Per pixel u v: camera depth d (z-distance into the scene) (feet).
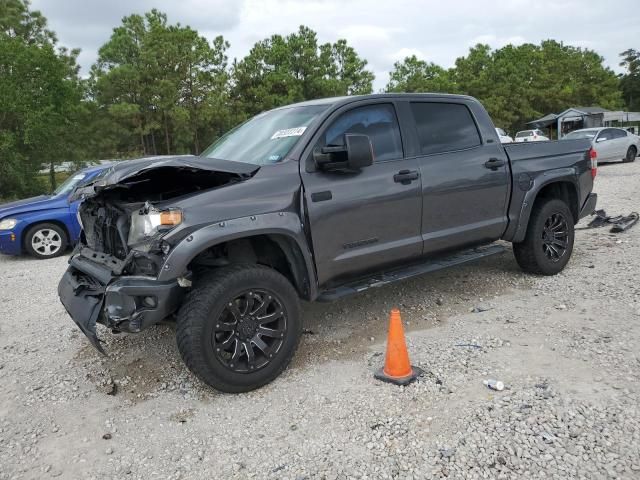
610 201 35.78
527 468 8.68
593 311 15.15
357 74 116.26
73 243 31.14
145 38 100.78
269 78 108.88
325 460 9.35
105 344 15.51
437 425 10.07
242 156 14.10
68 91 76.07
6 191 75.25
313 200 12.82
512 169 17.16
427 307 16.70
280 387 12.14
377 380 12.07
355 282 14.38
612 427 9.53
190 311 11.16
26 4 103.35
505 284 18.35
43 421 11.52
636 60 310.86
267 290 11.94
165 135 107.45
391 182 14.19
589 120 144.87
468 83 150.71
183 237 10.93
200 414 11.29
